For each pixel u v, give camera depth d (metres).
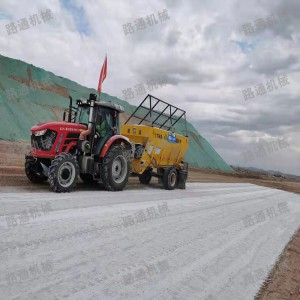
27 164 7.86
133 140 10.79
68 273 2.99
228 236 5.38
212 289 3.23
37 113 25.70
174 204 7.70
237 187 17.73
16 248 3.36
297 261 4.78
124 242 4.14
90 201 6.36
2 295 2.44
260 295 3.35
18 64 28.62
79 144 7.67
